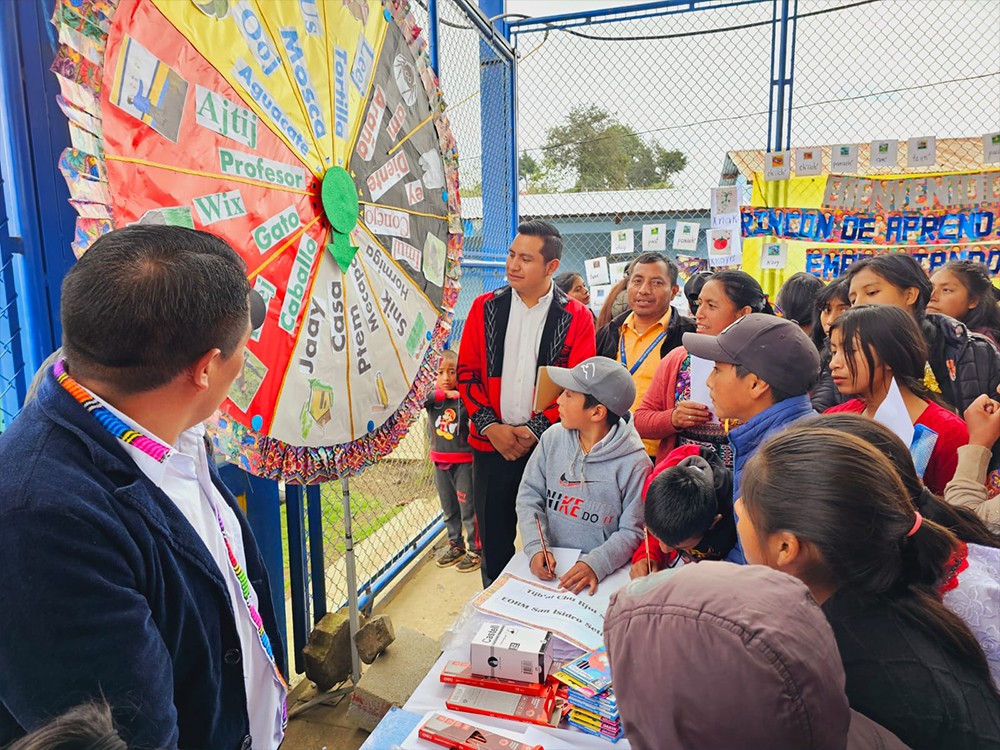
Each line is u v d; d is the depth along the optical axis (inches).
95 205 43.8
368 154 81.5
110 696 30.5
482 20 163.6
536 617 60.2
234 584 43.9
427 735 45.1
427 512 165.3
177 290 33.1
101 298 32.5
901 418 62.5
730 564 24.3
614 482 77.1
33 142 48.1
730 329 61.9
